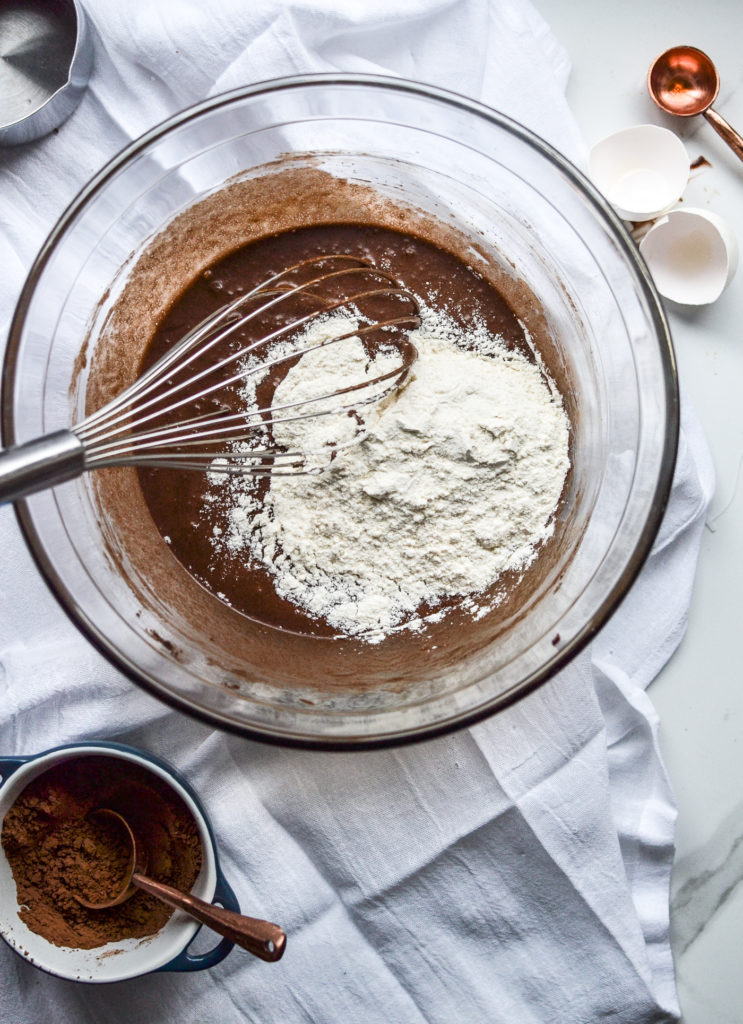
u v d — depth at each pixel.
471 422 0.58
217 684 0.59
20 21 0.63
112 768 0.59
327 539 0.59
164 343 0.60
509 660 0.58
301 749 0.55
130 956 0.57
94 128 0.62
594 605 0.56
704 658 0.63
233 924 0.55
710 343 0.63
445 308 0.60
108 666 0.60
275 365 0.60
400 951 0.61
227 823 0.60
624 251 0.56
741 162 0.63
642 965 0.60
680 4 0.63
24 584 0.60
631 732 0.62
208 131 0.59
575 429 0.61
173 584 0.60
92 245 0.59
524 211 0.60
